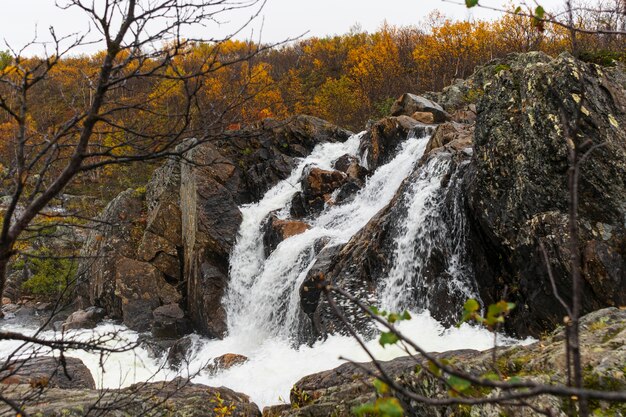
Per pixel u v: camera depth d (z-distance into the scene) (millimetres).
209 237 16625
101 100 2520
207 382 10398
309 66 47219
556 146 7938
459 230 9828
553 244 7648
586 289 7410
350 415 5145
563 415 3365
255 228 17000
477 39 32812
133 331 16750
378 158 16812
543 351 4219
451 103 23375
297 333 12453
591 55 13406
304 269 13672
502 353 4473
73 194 23938
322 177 16766
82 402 5340
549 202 8016
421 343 9047
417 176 11523
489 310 1786
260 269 15617
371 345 9625
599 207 7582
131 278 17656
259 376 10234
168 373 11812
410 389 4395
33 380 3324
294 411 5527
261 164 19375
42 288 19297
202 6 2516
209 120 2795
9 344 12016
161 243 18312
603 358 3676
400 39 41375
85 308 19094
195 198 16984
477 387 4027
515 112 8836
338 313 1713
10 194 2754
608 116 7859
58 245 17594
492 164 8859
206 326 15328
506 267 8836
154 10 2494
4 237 2428
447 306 9523
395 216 11336
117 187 25688
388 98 30469
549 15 1971
